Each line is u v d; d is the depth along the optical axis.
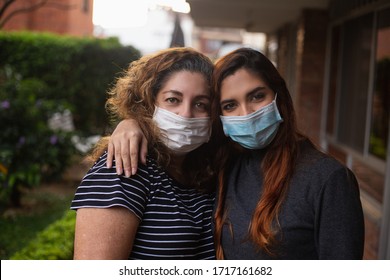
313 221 1.57
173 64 1.77
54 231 3.86
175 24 8.25
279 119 1.72
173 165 1.87
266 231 1.58
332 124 6.45
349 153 5.45
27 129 6.34
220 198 1.78
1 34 8.70
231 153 1.91
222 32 21.67
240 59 1.71
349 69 5.66
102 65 8.55
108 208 1.55
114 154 1.64
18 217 6.01
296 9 6.86
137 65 1.87
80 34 16.44
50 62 8.57
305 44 6.68
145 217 1.64
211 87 1.77
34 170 6.25
